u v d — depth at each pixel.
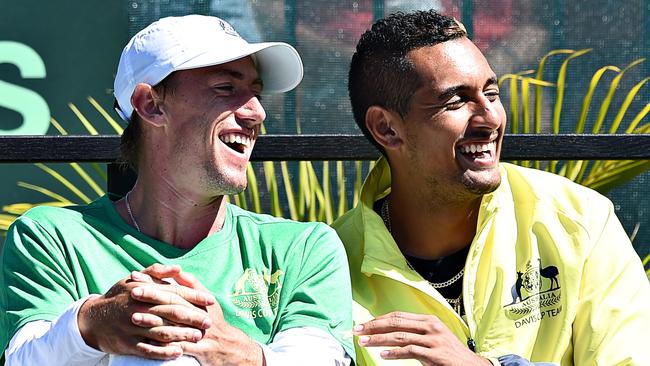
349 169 7.08
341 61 7.51
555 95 7.33
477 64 4.72
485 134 4.70
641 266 4.81
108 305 3.96
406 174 4.85
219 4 7.56
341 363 4.30
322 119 7.47
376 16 7.53
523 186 4.89
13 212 7.46
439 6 7.52
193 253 4.41
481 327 4.67
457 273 4.86
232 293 4.37
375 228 4.80
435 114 4.70
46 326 4.16
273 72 4.67
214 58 4.34
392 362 4.62
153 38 4.42
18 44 8.30
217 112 4.35
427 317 4.24
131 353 3.96
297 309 4.36
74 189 7.23
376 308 4.75
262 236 4.54
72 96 8.29
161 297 3.94
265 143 5.07
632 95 6.72
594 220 4.78
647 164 6.32
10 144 4.98
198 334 3.96
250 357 4.06
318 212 6.46
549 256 4.74
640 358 4.57
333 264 4.51
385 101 4.82
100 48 8.31
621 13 7.44
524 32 7.48
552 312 4.69
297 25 7.52
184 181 4.39
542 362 4.57
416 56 4.74
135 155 4.53
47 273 4.30
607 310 4.65
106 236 4.41
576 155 5.09
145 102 4.42
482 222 4.76
